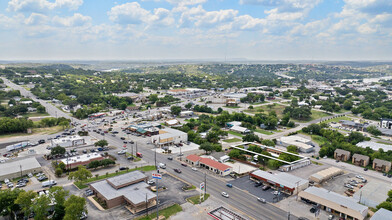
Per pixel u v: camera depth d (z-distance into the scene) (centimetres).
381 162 14462
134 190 10650
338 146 16938
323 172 13400
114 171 13425
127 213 9494
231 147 17512
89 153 15438
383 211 9088
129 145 17988
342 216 9556
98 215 9319
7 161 14400
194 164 14425
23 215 9300
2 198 8962
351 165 15338
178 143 18450
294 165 14412
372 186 11938
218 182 12350
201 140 18525
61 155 15475
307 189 10975
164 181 12250
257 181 12406
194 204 10212
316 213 9312
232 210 9825
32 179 12375
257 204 10350
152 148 17412
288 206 10262
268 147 17262
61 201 9125
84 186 11575
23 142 17638
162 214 9450
